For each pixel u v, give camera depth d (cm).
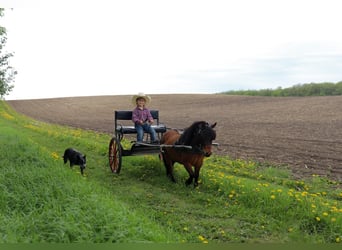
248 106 4734
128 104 6338
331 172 1169
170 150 996
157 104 5934
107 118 4166
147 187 973
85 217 559
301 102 4569
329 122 2703
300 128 2439
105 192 841
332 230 648
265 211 755
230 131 2427
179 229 669
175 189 948
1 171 848
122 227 540
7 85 1390
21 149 1170
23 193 687
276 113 3656
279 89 6981
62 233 503
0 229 518
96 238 509
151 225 612
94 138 2108
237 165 1267
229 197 845
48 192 693
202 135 881
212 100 6116
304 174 1146
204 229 673
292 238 633
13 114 4519
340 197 889
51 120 4000
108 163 1279
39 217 564
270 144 1792
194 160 932
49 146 1717
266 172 1150
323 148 1631
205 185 939
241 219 725
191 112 4431
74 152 1141
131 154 1102
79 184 779
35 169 880
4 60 1369
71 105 6419
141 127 1123
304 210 718
